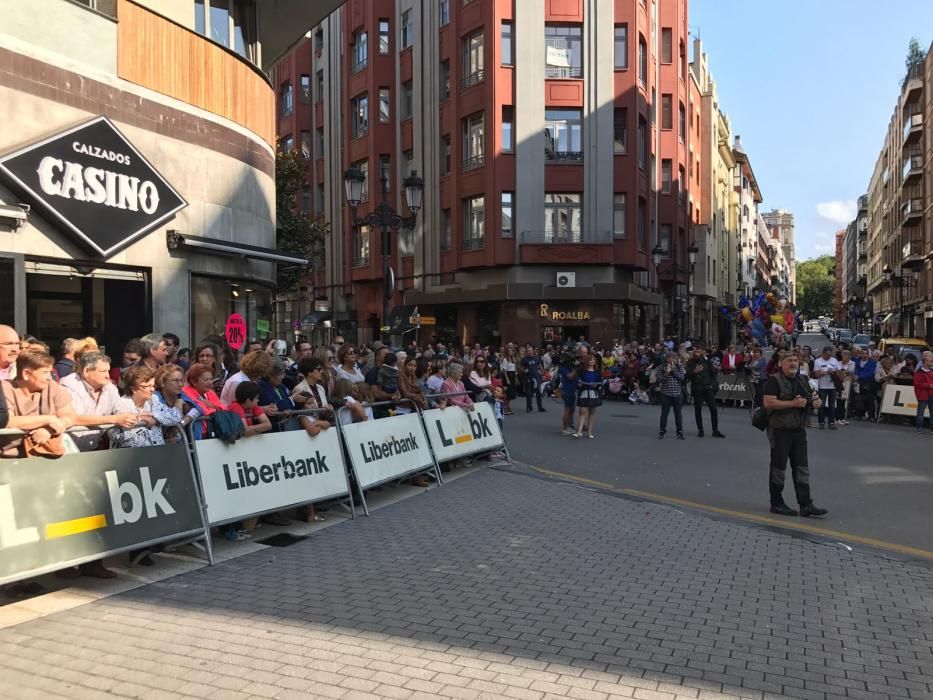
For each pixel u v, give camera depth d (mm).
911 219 55031
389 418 8312
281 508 6492
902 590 5207
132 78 11250
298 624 4422
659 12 37531
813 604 4895
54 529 4719
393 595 4961
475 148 30703
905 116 56250
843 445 12852
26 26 9609
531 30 29609
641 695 3549
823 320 159000
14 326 9344
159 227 11688
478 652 4023
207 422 6164
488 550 6082
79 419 5062
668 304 40125
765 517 7488
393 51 35875
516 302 29406
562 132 29922
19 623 4426
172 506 5516
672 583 5277
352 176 15781
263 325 15070
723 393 20219
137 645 4098
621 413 18125
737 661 3973
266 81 15102
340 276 40188
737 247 71375
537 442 12914
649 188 32500
